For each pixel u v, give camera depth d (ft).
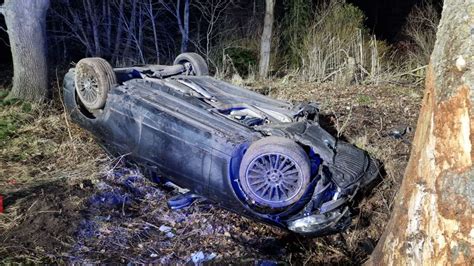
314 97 25.70
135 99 15.19
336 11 32.45
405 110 23.44
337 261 13.85
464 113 7.50
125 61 32.94
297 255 13.93
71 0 35.35
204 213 14.97
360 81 29.50
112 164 16.70
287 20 33.65
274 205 12.66
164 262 12.48
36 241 12.50
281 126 14.70
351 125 20.83
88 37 35.19
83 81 16.11
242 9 35.83
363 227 14.83
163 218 14.52
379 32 42.73
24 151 17.93
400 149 18.19
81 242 12.75
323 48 30.96
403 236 8.85
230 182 13.17
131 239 13.26
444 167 7.81
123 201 14.97
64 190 15.08
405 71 31.37
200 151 13.58
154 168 15.03
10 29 21.40
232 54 32.12
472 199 7.39
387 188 15.87
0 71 31.12
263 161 12.60
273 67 32.14
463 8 7.75
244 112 15.64
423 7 37.76
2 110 20.97
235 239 14.01
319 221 13.29
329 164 13.74
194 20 38.14
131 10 35.37
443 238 7.84
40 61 21.99
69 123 19.81
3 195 14.49
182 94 15.71
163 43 36.73
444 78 7.91
